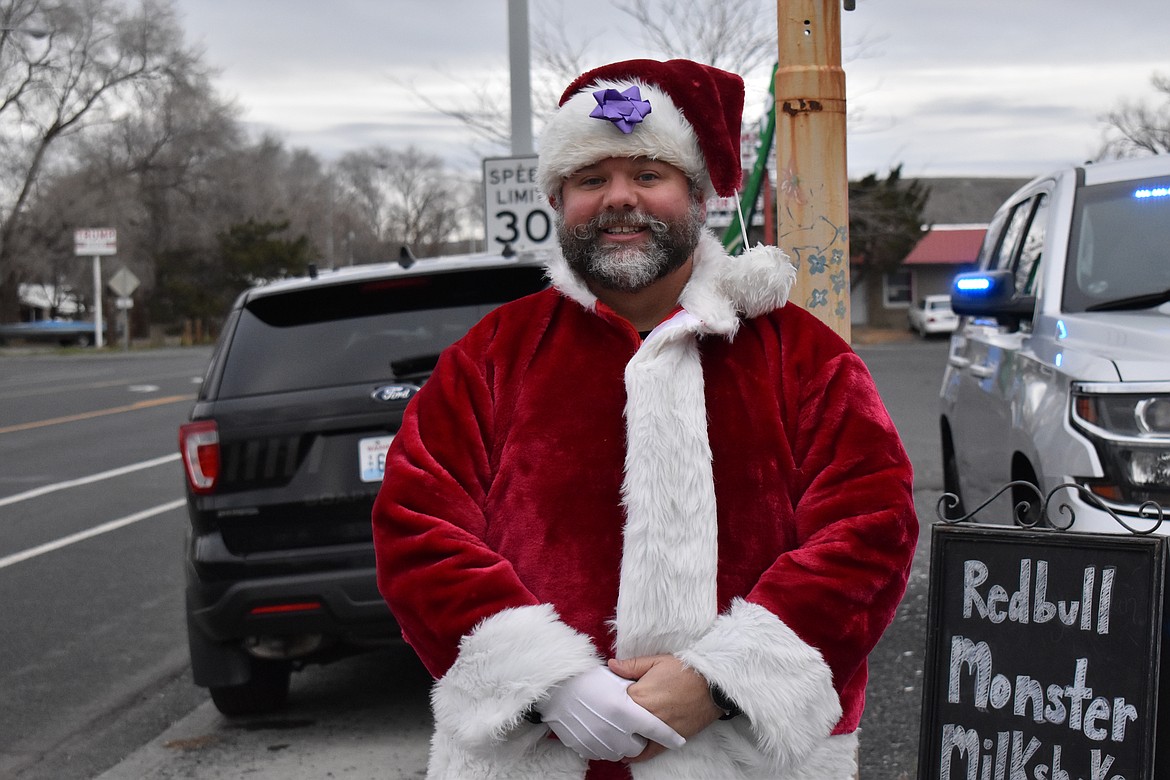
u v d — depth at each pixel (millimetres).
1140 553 2650
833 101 3674
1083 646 2688
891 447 2078
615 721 1922
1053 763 2691
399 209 94250
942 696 2805
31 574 8391
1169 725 2730
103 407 20969
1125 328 4270
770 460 2080
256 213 65125
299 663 5336
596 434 2104
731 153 2201
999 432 5105
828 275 3684
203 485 4852
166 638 6852
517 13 10828
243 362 4980
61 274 60344
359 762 4758
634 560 2010
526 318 2246
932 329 44250
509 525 2096
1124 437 3928
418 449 2146
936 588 2828
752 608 1966
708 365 2139
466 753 2053
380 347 4957
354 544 4801
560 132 2199
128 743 5230
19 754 5113
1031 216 5824
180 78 58031
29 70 52875
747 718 1967
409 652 6512
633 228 2174
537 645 1948
